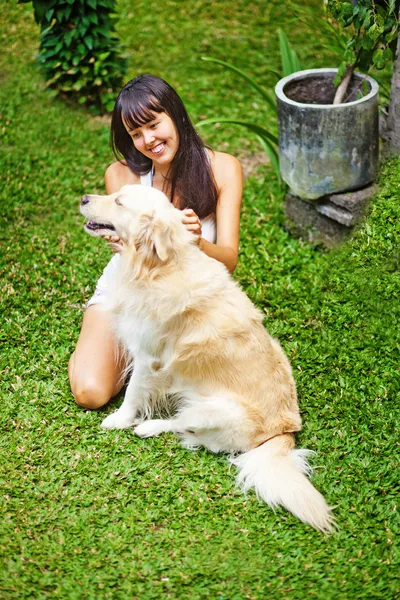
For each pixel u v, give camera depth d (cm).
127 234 322
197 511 322
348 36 568
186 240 329
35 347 414
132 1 819
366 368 397
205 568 295
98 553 301
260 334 349
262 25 773
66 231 520
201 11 800
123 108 345
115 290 345
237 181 388
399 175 467
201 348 336
